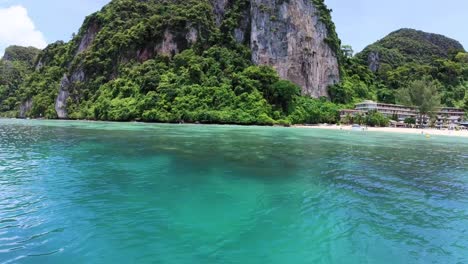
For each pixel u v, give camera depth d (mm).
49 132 37656
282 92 78625
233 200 10875
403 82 115250
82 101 93688
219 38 94625
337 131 55094
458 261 6848
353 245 7523
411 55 154000
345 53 121312
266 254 6980
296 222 8914
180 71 83812
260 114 72312
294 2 95750
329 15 103750
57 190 11578
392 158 22062
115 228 8172
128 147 23797
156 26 95562
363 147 28750
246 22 99375
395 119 89250
